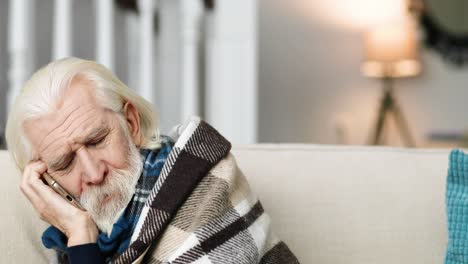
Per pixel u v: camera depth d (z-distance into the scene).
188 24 2.40
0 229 1.05
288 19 3.87
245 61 2.47
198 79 2.53
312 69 3.93
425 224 1.12
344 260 1.10
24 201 1.08
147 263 0.86
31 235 1.06
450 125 4.25
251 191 0.96
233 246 0.85
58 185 0.94
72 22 2.60
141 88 2.41
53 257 1.00
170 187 0.87
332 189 1.14
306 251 1.10
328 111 3.98
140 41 2.53
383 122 3.91
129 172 0.90
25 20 2.22
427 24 4.19
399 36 3.65
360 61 4.00
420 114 4.21
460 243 1.00
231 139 2.47
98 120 0.88
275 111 3.87
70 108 0.87
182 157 0.90
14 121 0.90
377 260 1.10
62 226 0.92
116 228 0.88
